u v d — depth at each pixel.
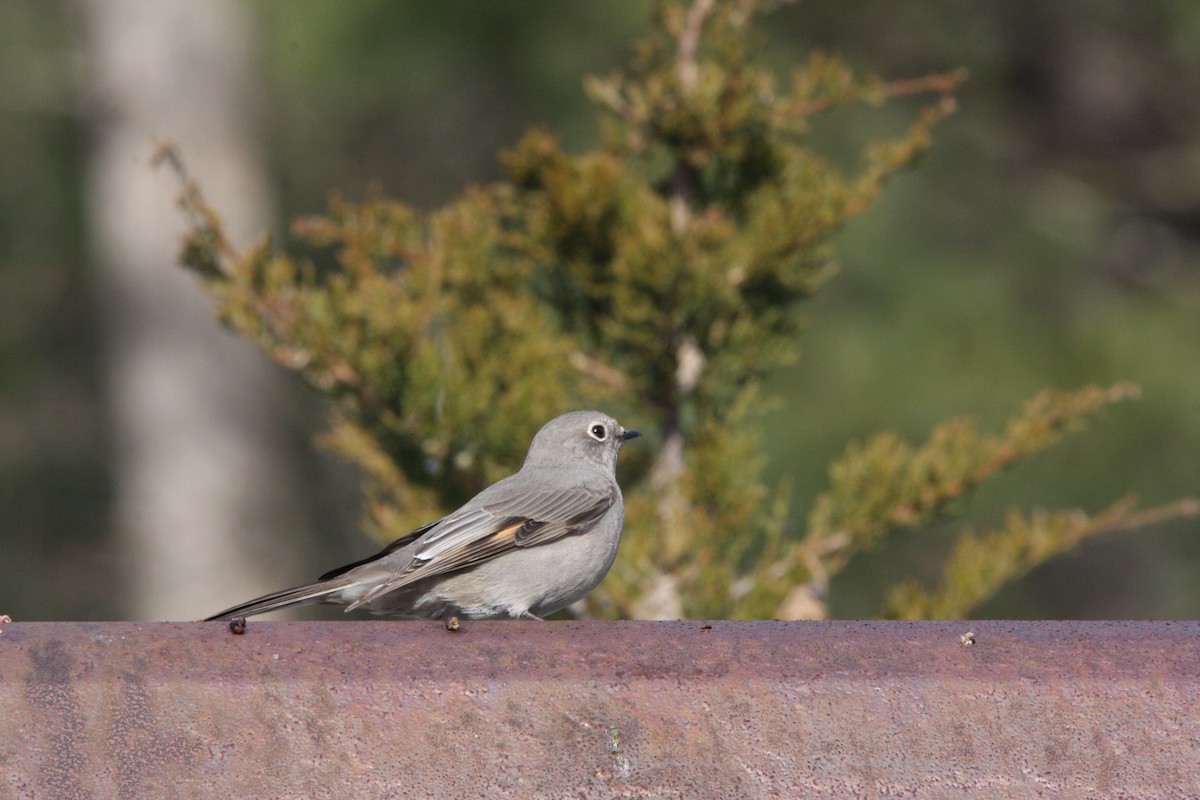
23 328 27.33
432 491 10.97
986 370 19.22
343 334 10.52
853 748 4.86
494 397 10.61
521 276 11.47
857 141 20.06
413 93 21.83
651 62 11.92
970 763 4.82
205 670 4.98
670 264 10.56
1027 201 21.67
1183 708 4.89
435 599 8.30
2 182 26.25
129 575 25.77
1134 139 22.30
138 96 24.36
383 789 4.78
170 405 24.67
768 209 11.18
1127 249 22.11
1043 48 21.62
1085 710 4.90
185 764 4.79
